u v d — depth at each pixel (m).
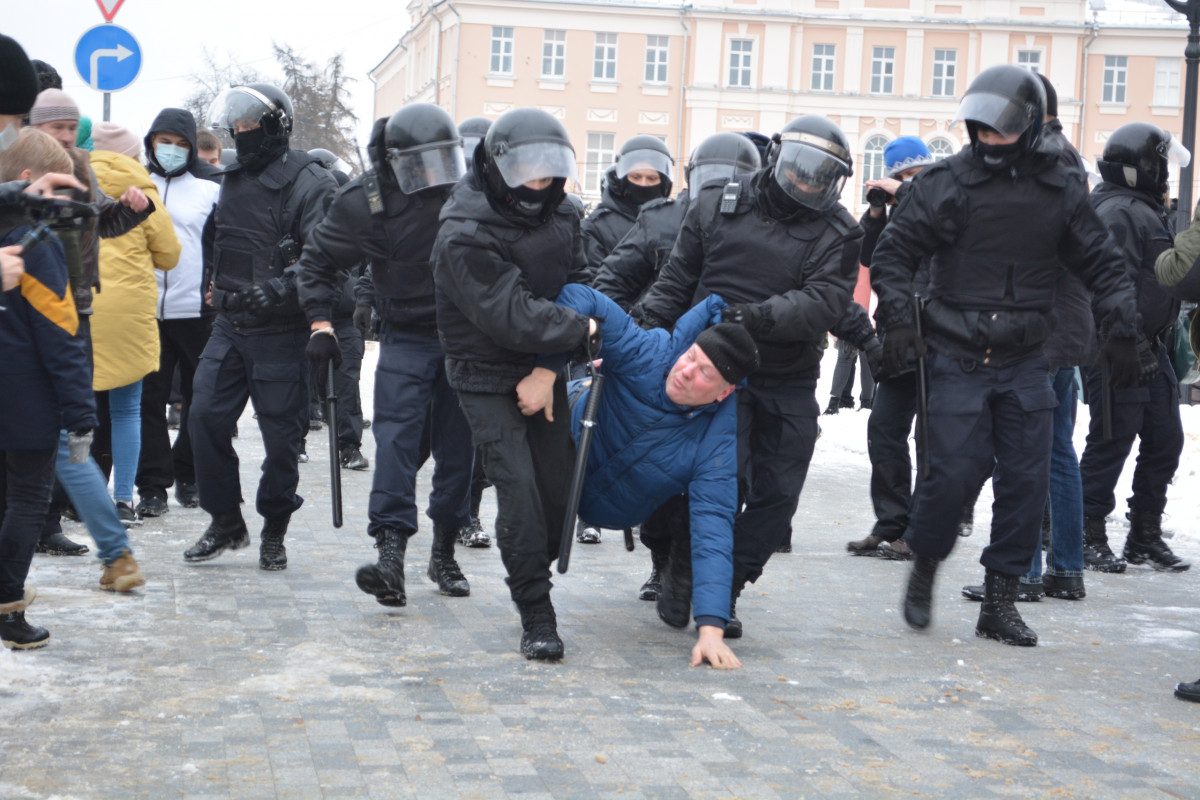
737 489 4.99
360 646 4.80
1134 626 5.70
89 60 10.63
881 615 5.75
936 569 5.43
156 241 7.05
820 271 5.00
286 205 6.04
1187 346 6.99
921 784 3.56
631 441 4.83
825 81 54.00
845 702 4.30
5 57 4.17
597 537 7.42
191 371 7.90
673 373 4.72
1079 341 6.05
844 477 10.84
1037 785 3.59
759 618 5.60
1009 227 5.20
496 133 4.54
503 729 3.89
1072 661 5.01
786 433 5.11
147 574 5.94
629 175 7.09
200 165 7.91
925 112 53.75
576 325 4.61
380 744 3.72
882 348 5.36
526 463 4.77
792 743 3.86
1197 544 7.96
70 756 3.55
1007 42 53.66
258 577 6.00
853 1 53.59
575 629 5.24
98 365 6.93
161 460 7.69
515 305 4.54
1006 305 5.24
